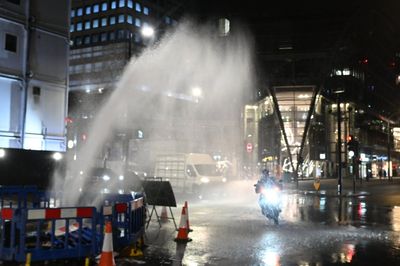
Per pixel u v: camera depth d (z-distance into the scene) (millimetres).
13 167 16078
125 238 10039
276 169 61969
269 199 15727
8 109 16969
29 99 17672
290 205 24516
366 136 78625
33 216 8570
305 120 61281
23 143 17312
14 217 8602
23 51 17500
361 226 15102
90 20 102000
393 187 45750
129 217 10164
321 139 67062
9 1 17062
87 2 103000
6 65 16891
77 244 9094
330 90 68312
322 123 67312
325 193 34312
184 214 11930
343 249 10750
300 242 11680
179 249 10609
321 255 10016
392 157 92875
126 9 97812
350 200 29000
